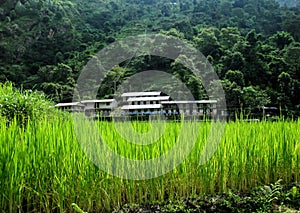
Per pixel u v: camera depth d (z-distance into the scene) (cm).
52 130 511
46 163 461
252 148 626
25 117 785
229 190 576
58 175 463
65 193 467
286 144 666
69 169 470
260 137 660
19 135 479
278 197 584
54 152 466
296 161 673
